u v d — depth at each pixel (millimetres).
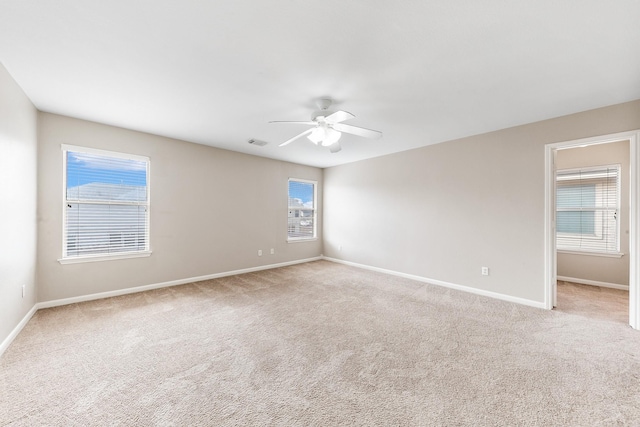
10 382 1817
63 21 1639
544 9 1528
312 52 1970
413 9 1536
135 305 3332
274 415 1545
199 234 4520
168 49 1942
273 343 2402
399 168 4934
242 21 1644
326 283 4406
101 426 1456
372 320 2918
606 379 1880
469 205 3977
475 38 1797
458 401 1663
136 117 3303
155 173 4023
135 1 1478
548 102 2807
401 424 1479
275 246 5656
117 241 3719
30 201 2859
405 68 2172
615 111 2830
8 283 2305
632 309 2709
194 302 3465
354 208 5793
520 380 1873
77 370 1971
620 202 4082
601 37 1771
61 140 3246
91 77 2342
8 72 2248
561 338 2492
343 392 1748
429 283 4434
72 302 3355
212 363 2078
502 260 3635
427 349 2297
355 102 2824
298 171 6070
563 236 4594
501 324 2807
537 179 3348
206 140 4309
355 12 1564
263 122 3465
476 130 3725
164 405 1622
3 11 1541
